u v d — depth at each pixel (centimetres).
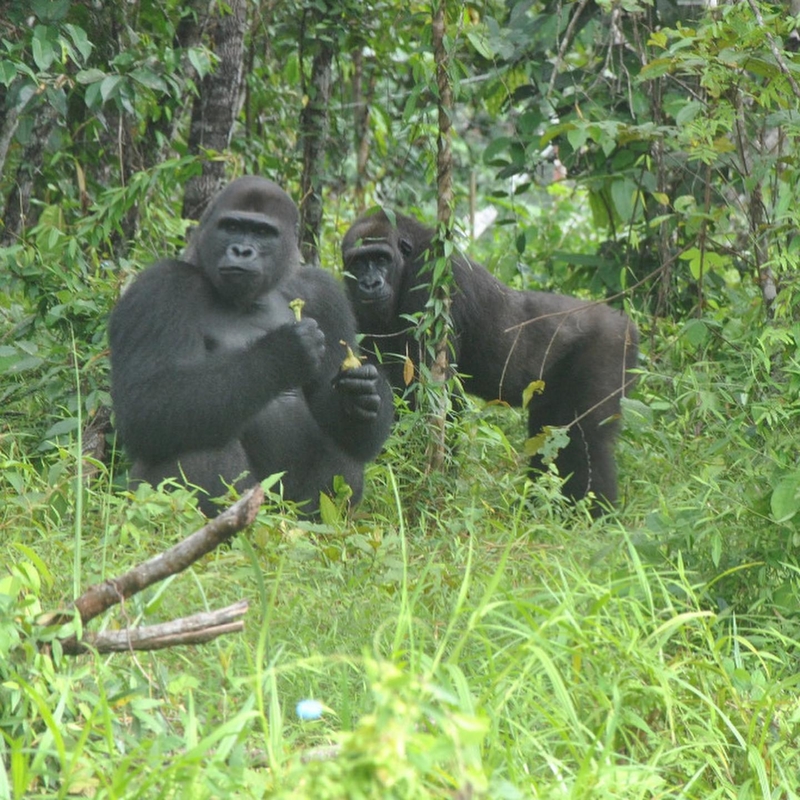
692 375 1009
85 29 1388
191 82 1319
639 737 621
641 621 667
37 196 1573
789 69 1009
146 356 951
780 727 629
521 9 1481
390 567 798
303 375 943
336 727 608
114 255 1417
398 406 1190
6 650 530
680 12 1430
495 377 1392
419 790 403
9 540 784
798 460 872
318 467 1062
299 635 702
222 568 754
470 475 1122
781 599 777
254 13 1645
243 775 471
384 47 1691
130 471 988
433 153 1186
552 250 1898
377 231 1368
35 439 1112
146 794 488
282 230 1017
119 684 574
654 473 1217
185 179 1398
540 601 739
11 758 507
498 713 561
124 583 571
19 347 1115
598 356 1373
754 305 1172
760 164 1100
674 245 1549
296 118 1767
